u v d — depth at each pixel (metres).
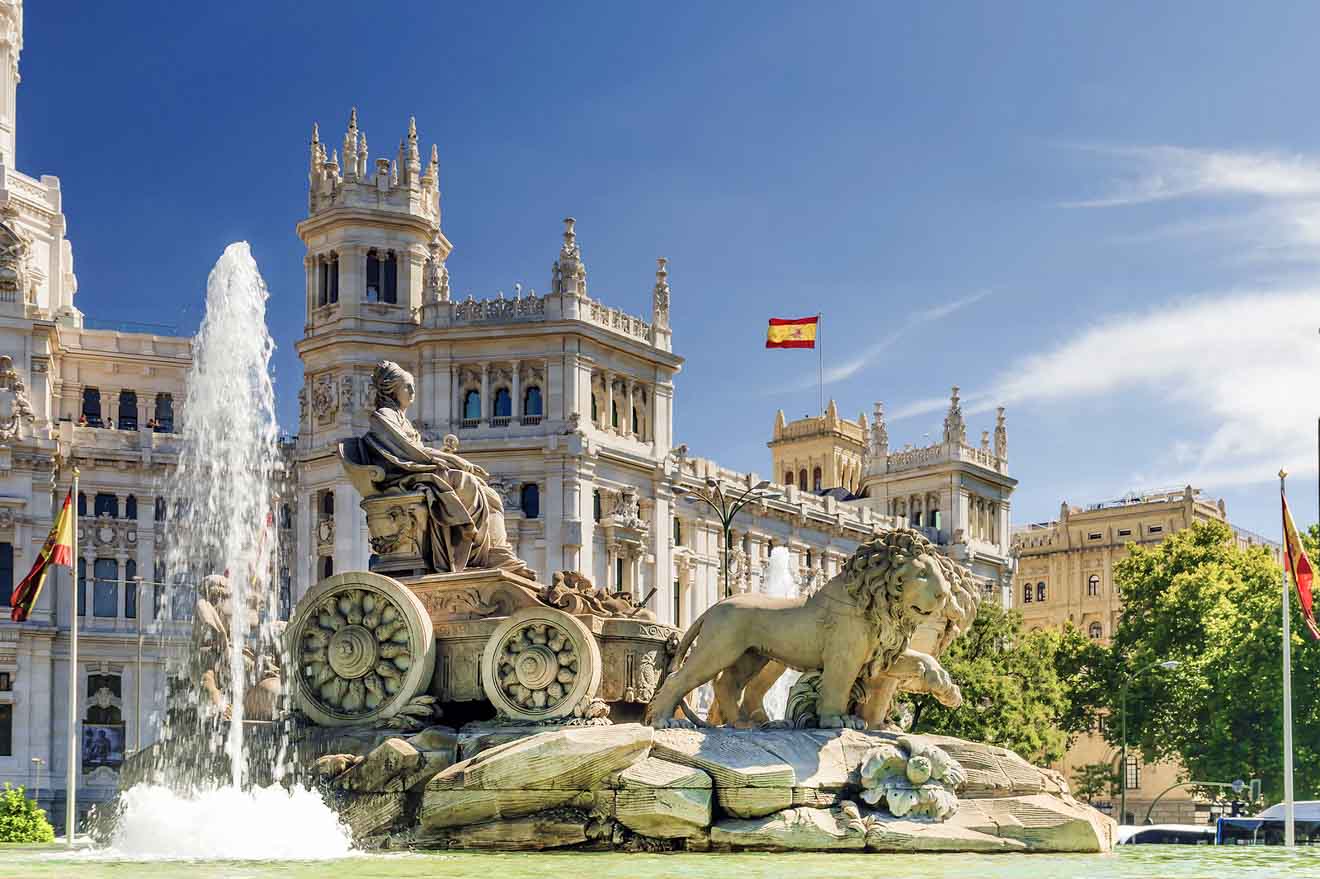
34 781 105.12
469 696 25.70
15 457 108.62
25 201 127.50
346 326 114.88
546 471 111.88
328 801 23.95
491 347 113.88
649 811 21.94
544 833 22.30
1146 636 108.19
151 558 113.69
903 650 25.12
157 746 26.42
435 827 22.81
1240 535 190.88
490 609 26.11
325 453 113.38
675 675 25.03
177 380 123.31
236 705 26.83
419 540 27.14
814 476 187.62
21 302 111.56
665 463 120.94
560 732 22.64
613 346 116.75
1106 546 182.50
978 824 22.77
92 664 110.38
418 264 117.81
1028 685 94.81
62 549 43.06
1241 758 92.06
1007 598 167.25
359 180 116.75
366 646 25.78
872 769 22.89
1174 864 21.75
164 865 20.05
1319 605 89.31
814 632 24.86
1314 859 24.50
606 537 114.44
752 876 17.67
